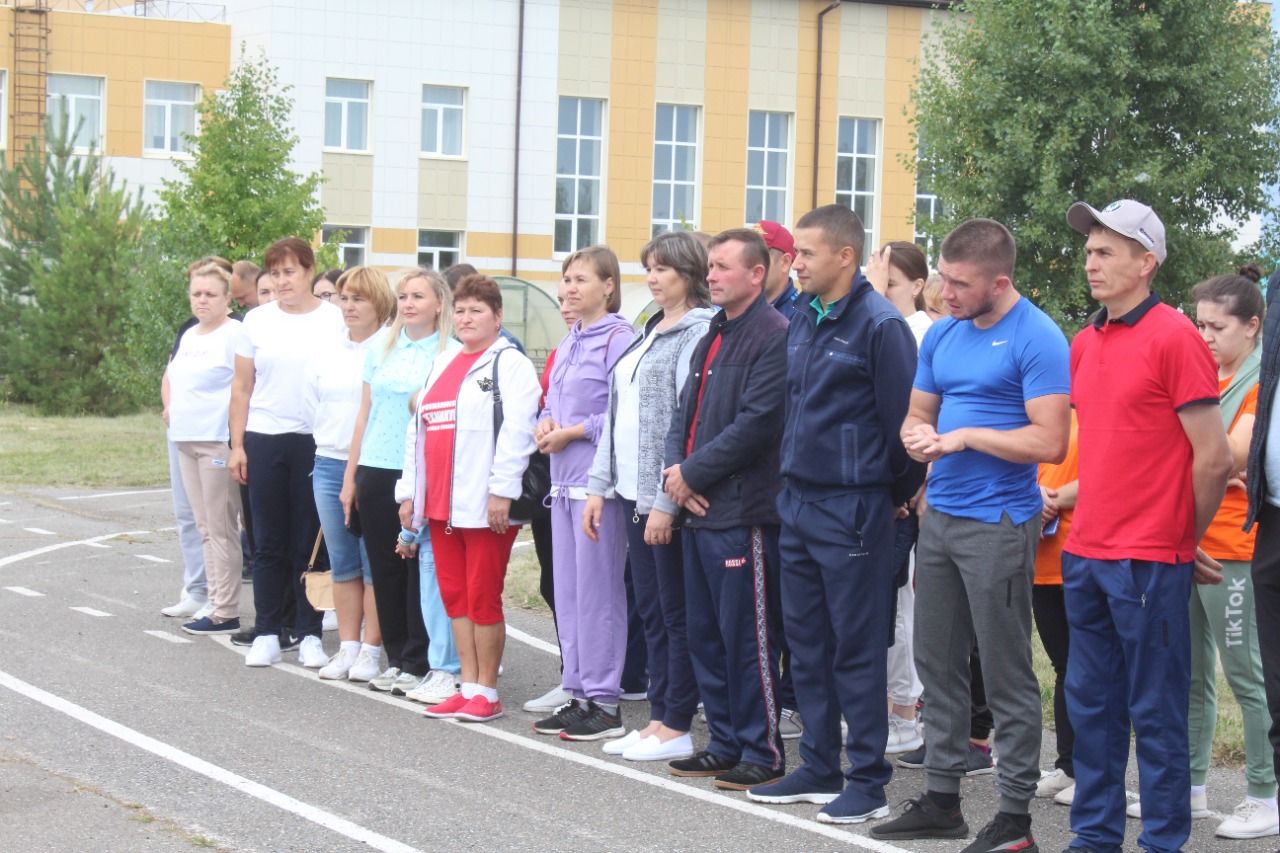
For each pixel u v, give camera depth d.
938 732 6.01
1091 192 26.95
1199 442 5.35
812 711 6.41
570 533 7.69
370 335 8.63
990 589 5.71
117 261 30.47
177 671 8.85
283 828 5.98
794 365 6.26
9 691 8.23
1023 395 5.70
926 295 8.07
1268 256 28.81
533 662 9.47
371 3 37.84
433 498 7.82
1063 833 6.16
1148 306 5.47
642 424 7.07
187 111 38.19
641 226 40.88
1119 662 5.62
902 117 42.97
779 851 5.82
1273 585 5.35
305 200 26.08
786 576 6.35
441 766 6.96
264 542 9.09
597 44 40.09
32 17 36.44
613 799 6.48
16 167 31.33
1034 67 27.31
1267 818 6.12
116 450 23.17
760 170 42.12
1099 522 5.52
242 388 9.23
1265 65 28.12
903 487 6.16
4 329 30.84
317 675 8.85
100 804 6.22
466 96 39.03
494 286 7.87
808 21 41.97
